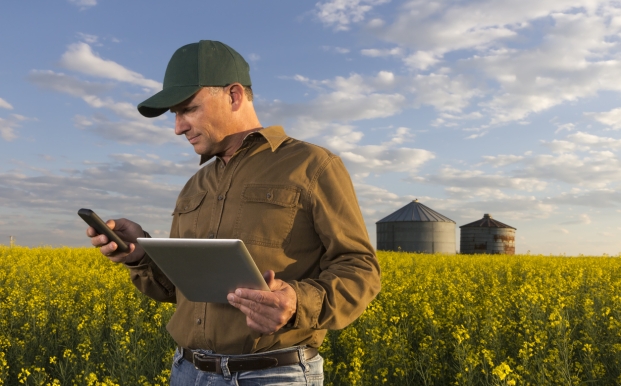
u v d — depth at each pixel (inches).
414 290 339.9
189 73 67.7
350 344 204.7
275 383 63.8
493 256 758.5
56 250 617.3
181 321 73.0
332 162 70.1
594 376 180.4
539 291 311.9
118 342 206.4
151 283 81.0
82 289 346.0
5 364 189.9
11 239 643.5
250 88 75.0
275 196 67.2
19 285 352.8
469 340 208.7
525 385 169.9
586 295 308.3
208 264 53.7
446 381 193.3
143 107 69.2
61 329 244.1
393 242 1274.6
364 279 62.2
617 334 212.2
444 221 1248.8
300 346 65.7
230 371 64.9
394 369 188.2
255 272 50.9
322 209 66.0
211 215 72.5
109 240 70.5
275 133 73.7
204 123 69.2
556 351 181.2
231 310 65.3
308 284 57.2
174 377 74.5
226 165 73.3
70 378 190.9
